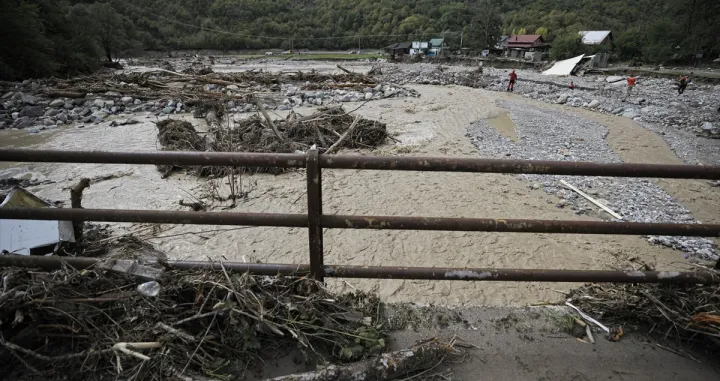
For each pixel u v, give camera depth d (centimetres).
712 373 228
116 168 949
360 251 600
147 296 239
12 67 2541
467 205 788
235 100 1823
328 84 2472
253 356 229
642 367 230
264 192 819
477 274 249
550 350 241
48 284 234
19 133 1347
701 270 260
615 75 3972
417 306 276
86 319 230
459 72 3934
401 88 2448
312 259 252
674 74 3475
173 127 1144
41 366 217
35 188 823
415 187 866
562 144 1317
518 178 942
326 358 230
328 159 225
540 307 278
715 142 1430
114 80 2225
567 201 823
